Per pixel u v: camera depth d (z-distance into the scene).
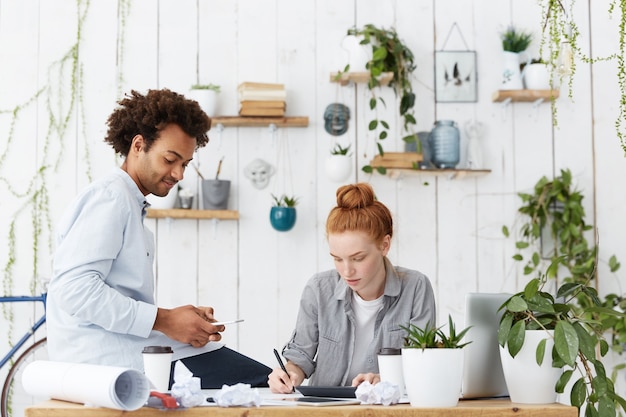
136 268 2.48
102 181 2.46
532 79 4.44
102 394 1.61
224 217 4.33
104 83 4.46
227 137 4.46
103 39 4.47
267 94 4.33
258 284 4.42
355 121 4.50
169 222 4.40
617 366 4.25
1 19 4.45
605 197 4.54
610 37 4.57
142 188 2.61
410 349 1.79
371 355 2.52
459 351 1.80
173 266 4.40
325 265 4.45
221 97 4.47
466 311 1.99
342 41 4.47
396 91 4.49
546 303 1.91
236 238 4.44
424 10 4.55
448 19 4.56
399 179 4.48
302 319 2.62
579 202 4.43
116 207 2.41
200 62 4.49
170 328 2.39
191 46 4.49
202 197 4.41
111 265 2.43
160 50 4.48
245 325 4.41
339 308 2.57
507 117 4.54
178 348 2.65
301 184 4.46
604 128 4.55
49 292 2.47
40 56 4.45
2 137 4.41
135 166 2.58
